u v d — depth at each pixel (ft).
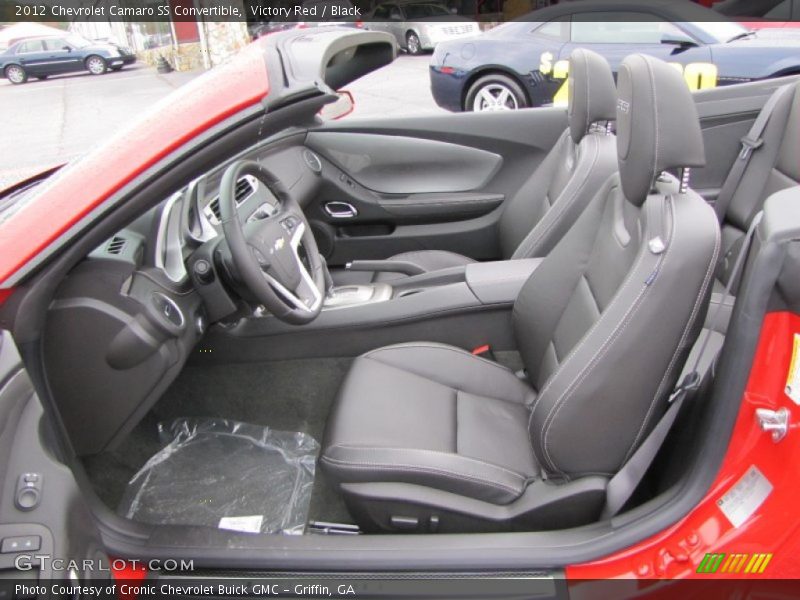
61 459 4.10
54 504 3.61
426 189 10.32
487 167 10.16
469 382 6.33
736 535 3.94
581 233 5.53
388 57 6.82
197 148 4.37
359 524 5.12
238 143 4.60
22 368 3.85
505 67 19.29
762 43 16.25
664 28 17.21
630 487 4.47
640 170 4.27
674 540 4.15
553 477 4.87
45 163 10.87
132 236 5.62
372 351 6.57
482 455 5.28
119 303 4.98
